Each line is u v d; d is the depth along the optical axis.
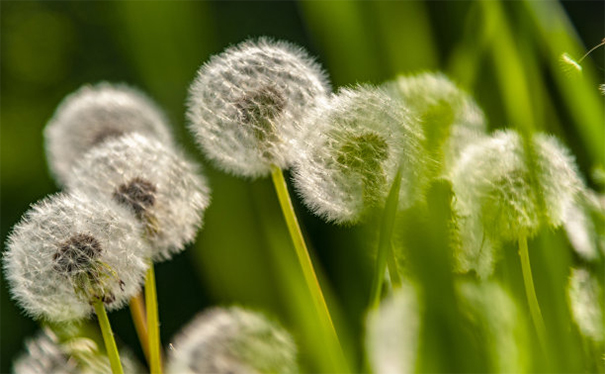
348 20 0.59
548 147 0.59
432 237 0.54
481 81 0.60
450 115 0.59
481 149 0.58
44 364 0.64
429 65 0.60
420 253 0.54
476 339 0.53
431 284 0.53
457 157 0.60
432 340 0.53
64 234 0.62
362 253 0.60
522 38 0.59
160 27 0.63
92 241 0.62
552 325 0.56
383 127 0.60
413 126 0.58
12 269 0.62
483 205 0.57
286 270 0.62
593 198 0.57
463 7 0.61
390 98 0.59
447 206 0.56
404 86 0.59
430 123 0.58
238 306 0.63
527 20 0.59
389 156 0.59
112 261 0.62
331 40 0.60
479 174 0.58
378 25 0.59
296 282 0.61
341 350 0.59
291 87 0.64
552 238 0.57
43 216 0.63
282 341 0.62
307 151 0.61
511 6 0.60
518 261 0.58
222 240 0.63
